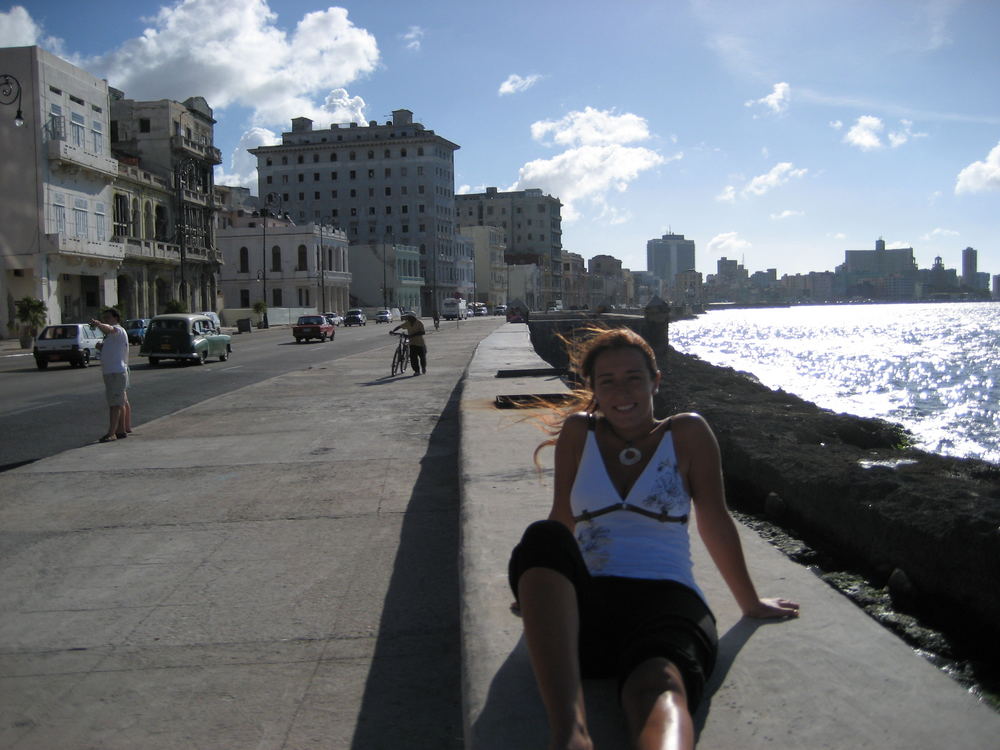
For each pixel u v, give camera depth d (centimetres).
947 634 514
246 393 1811
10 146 4838
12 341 4772
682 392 1780
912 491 661
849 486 701
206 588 545
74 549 638
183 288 5919
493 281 15950
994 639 505
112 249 5484
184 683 409
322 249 9494
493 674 286
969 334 8981
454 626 472
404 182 13212
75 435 1321
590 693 264
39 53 4844
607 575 284
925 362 4975
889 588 583
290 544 642
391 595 525
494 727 251
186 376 2439
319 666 425
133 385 2172
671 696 223
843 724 243
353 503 768
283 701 388
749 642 302
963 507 605
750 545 430
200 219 7331
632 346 316
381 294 11694
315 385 1964
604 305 3122
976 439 2059
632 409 310
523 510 521
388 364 2630
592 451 314
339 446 1084
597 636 269
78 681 414
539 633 240
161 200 6625
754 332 9919
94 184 5494
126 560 609
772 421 1233
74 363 3038
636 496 303
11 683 414
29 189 4856
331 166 13412
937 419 2461
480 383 1359
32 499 804
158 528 694
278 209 12975
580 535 308
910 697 259
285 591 536
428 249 13212
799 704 256
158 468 952
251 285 9669
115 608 513
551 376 1520
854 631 311
